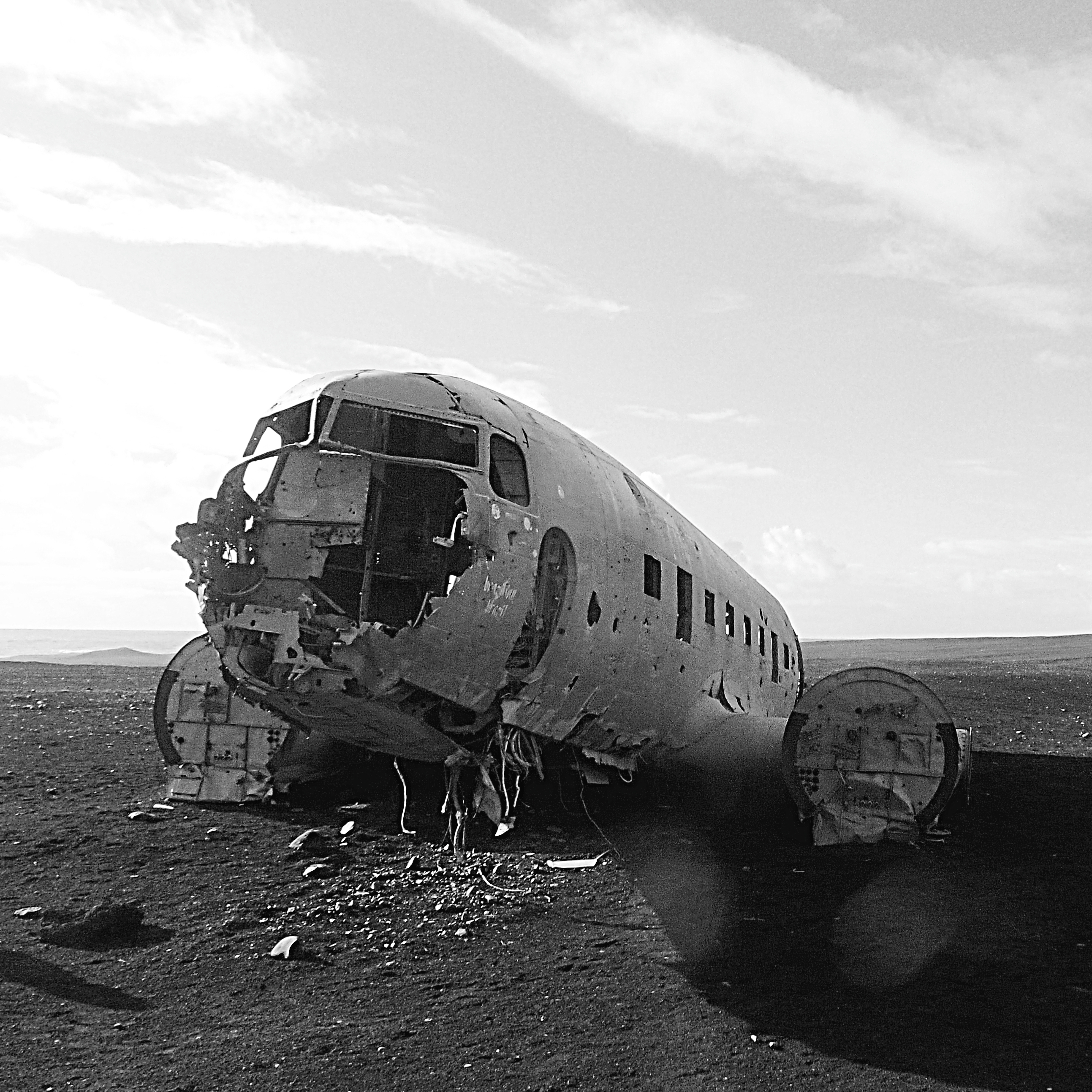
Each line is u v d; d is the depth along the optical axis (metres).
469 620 9.80
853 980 7.92
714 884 10.62
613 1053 6.64
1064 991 7.60
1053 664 53.88
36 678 37.03
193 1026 7.14
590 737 13.04
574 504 11.74
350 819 13.44
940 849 11.82
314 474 10.36
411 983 8.00
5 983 7.90
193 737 14.48
